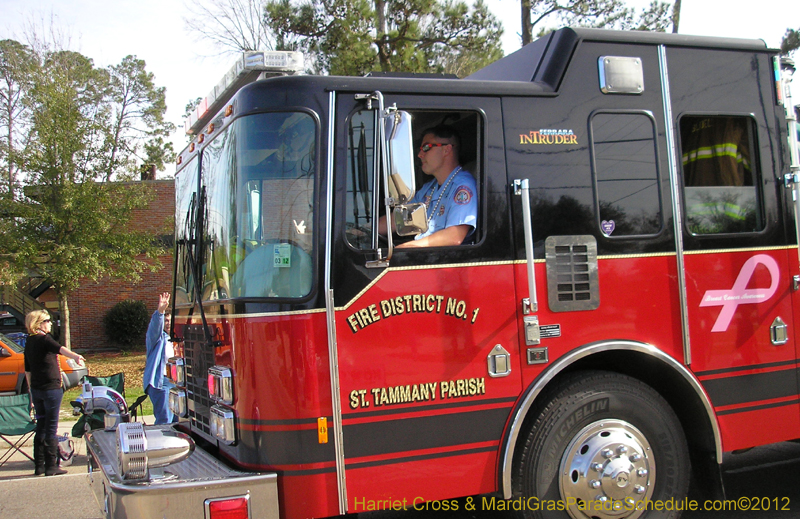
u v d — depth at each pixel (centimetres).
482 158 360
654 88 398
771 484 537
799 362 418
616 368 405
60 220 1664
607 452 368
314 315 320
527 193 354
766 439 407
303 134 333
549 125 373
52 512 545
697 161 409
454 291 344
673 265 388
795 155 429
